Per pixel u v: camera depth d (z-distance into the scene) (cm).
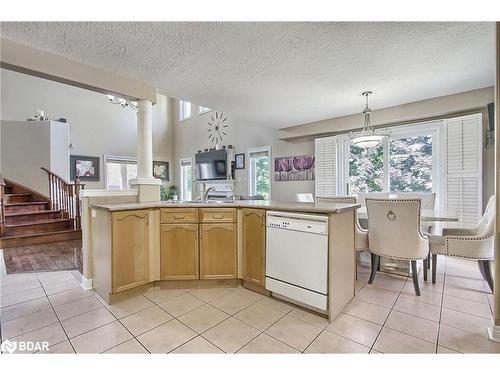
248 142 673
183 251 259
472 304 223
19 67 222
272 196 622
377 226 259
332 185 489
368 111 369
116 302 232
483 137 354
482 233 258
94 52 237
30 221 492
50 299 239
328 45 229
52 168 569
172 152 930
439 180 388
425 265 277
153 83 311
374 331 183
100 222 246
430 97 363
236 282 267
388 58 252
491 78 301
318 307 201
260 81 306
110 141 793
